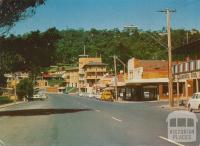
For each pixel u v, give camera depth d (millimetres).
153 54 140500
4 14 32562
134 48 148125
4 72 39250
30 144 15367
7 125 25250
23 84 96250
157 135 17359
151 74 85500
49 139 16922
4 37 36406
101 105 58406
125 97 94562
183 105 52500
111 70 172375
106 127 22078
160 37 136625
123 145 14414
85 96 133125
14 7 32531
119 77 106750
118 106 54344
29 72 40281
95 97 105812
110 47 177750
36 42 38469
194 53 53188
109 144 14781
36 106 57406
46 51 38531
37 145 15031
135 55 146375
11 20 33219
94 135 18125
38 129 21891
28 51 37938
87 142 15562
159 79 82688
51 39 39031
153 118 28438
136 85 84312
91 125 23672
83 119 28797
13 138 17703
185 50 54719
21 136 18516
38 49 38219
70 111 40375
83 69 184750
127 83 85688
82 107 50844
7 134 19641
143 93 84750
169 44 48000
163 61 93125
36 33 38469
